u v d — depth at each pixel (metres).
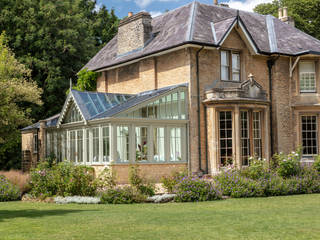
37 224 9.72
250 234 8.35
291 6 40.47
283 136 24.64
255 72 24.47
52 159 25.61
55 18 36.16
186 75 22.48
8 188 15.73
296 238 7.97
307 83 25.11
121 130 20.38
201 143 22.41
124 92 27.31
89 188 15.10
